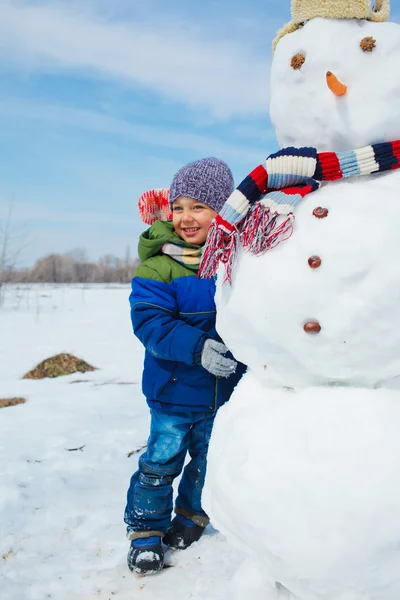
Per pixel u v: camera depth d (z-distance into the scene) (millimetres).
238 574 1689
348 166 1577
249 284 1584
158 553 2252
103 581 2193
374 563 1366
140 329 2271
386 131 1596
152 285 2318
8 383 5867
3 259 16422
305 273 1478
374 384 1521
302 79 1635
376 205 1490
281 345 1544
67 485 3070
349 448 1406
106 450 3635
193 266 2357
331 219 1498
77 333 9938
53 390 5500
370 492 1362
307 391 1558
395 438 1409
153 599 2074
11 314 13258
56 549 2451
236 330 1641
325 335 1467
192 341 2131
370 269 1426
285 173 1627
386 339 1443
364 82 1578
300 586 1472
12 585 2170
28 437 3916
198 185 2334
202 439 2408
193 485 2445
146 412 4637
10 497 2887
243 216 1676
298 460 1433
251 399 1668
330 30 1618
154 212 2732
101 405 4871
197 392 2324
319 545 1381
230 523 1569
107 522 2662
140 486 2344
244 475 1489
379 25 1635
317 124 1640
